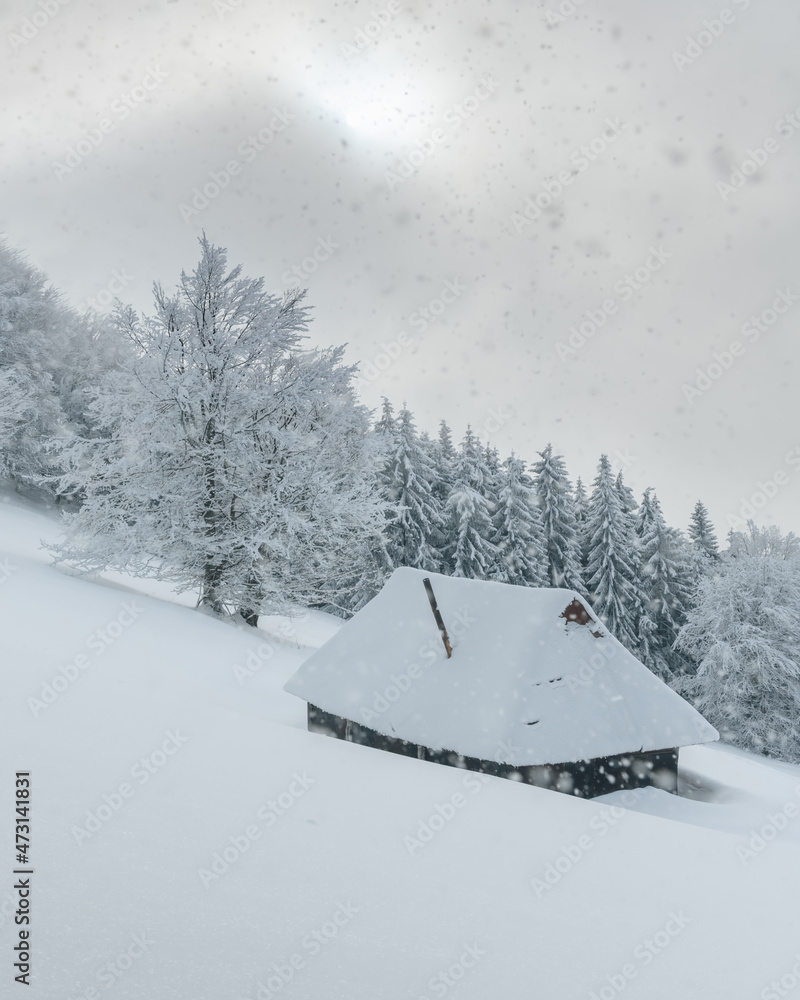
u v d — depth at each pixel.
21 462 33.69
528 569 45.41
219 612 20.22
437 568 43.53
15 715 5.40
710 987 3.10
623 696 9.77
